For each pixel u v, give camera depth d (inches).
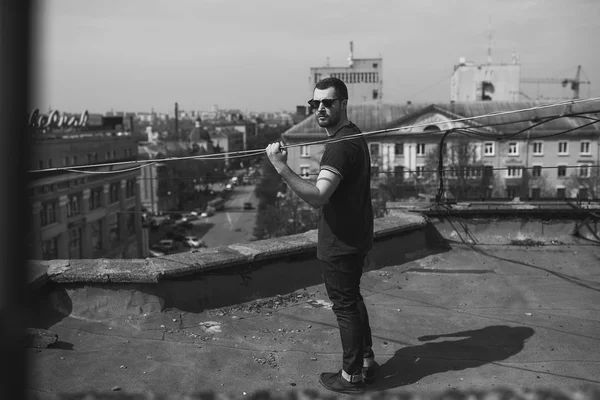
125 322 178.7
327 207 139.4
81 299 183.3
